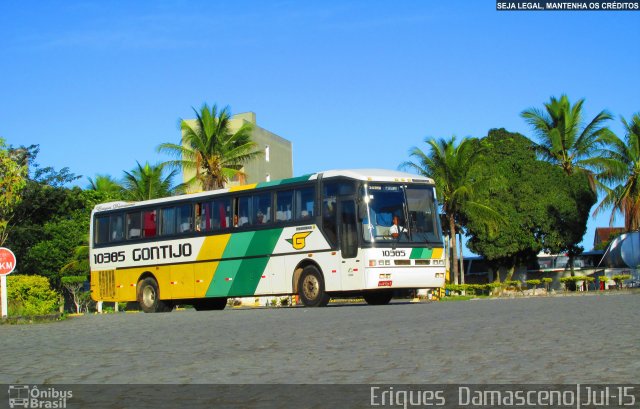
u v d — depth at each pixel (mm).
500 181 59094
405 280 24125
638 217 56312
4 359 11586
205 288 27484
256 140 72250
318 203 24719
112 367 10180
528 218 59469
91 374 9578
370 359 9930
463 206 57438
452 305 21984
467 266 72938
